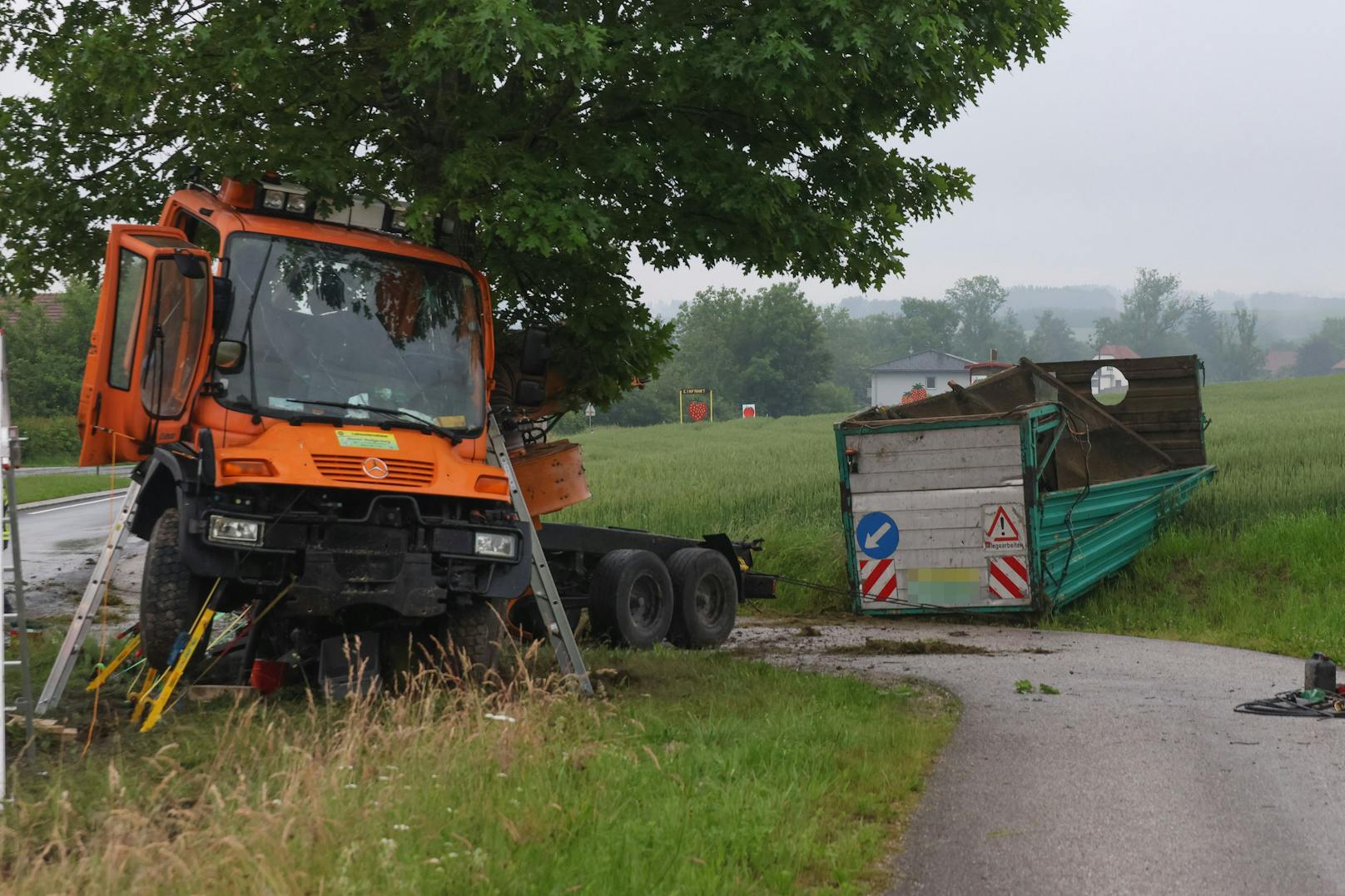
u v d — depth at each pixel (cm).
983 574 1656
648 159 1140
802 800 635
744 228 1230
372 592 900
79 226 1288
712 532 2316
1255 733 875
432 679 926
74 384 5522
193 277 901
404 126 1214
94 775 686
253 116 1122
